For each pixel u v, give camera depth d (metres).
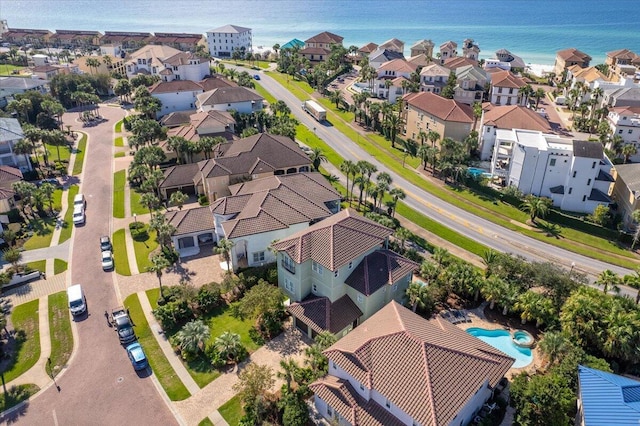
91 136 124.12
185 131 110.50
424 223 83.75
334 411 42.00
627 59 181.25
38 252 71.75
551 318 53.94
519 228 83.56
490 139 110.62
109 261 68.19
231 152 94.81
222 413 44.81
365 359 42.12
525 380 44.44
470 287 59.06
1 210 80.50
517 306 55.47
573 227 84.06
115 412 45.16
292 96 159.25
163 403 46.03
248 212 68.12
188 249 72.94
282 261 58.72
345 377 43.41
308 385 44.88
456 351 42.09
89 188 93.88
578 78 162.50
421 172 105.81
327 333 49.16
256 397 44.09
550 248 77.69
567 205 91.44
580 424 40.34
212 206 71.44
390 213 82.69
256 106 131.50
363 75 158.12
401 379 40.03
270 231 65.12
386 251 59.88
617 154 111.56
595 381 41.00
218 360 50.06
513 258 66.50
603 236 81.50
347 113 143.25
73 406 45.88
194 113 126.88
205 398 46.50
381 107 131.50
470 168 106.88
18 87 138.75
